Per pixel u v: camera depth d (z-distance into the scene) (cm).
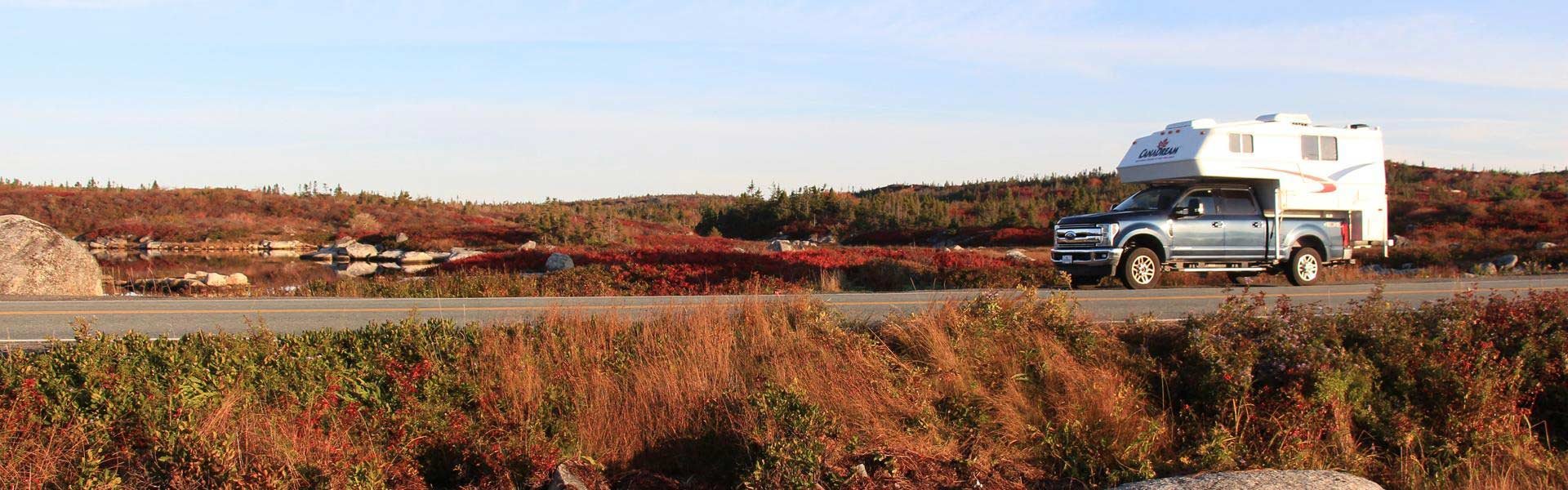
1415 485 819
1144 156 1803
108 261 3725
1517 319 1042
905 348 974
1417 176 7344
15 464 629
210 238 5322
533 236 4900
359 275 3067
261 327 888
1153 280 1681
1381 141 1850
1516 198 5031
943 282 2069
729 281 1986
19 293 1593
